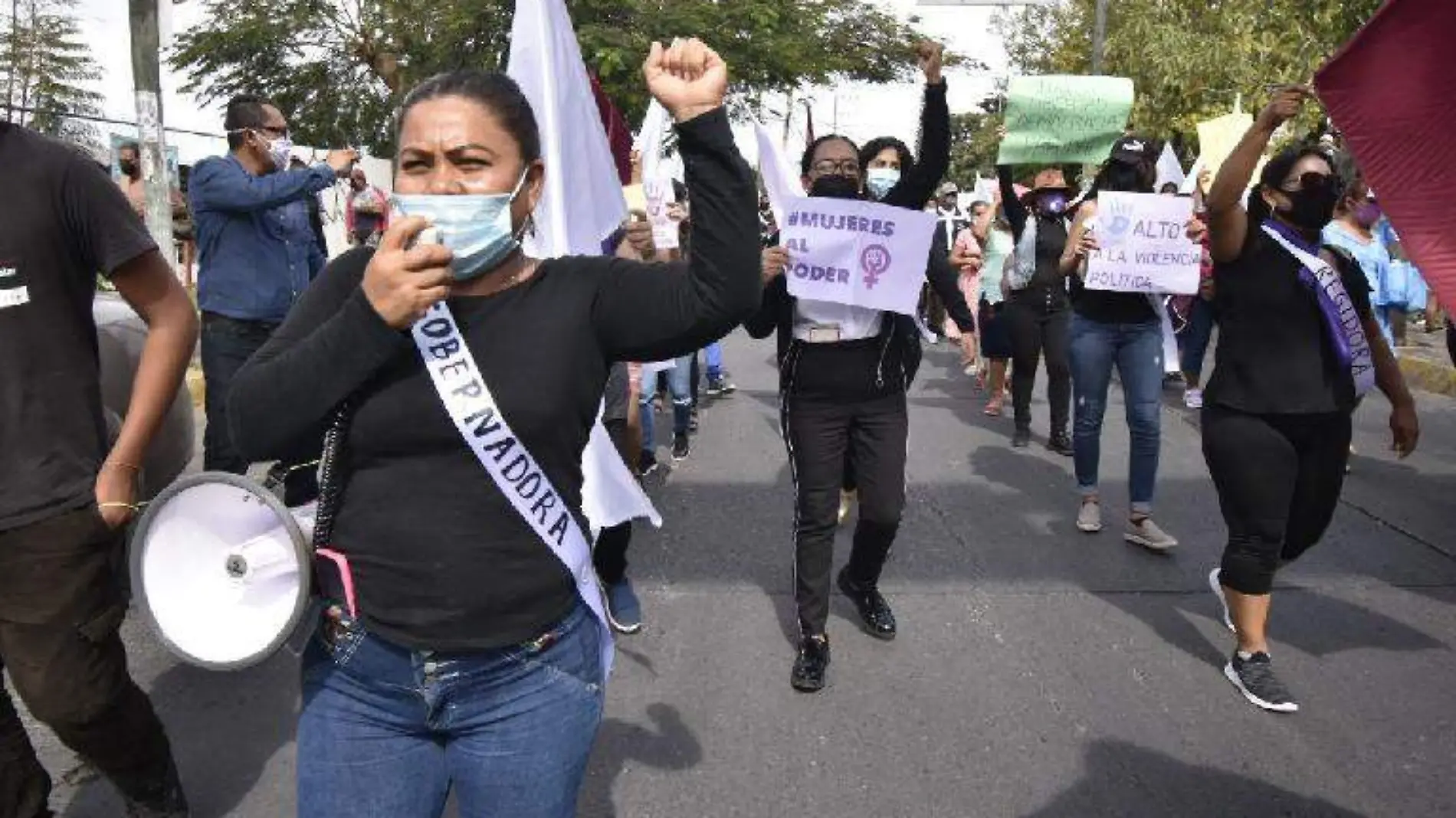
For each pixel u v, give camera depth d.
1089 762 3.38
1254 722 3.63
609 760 3.38
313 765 1.82
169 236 8.40
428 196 1.69
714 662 4.09
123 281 2.56
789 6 23.53
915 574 5.04
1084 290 5.45
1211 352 11.91
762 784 3.24
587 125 3.29
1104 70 15.79
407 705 1.81
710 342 1.83
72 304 2.49
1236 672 3.86
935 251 4.43
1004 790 3.22
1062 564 5.17
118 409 4.32
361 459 1.76
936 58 3.89
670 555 5.30
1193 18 14.66
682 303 1.78
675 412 7.14
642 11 20.62
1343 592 4.79
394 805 1.82
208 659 1.84
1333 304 3.61
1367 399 9.38
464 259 1.71
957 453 7.53
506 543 1.77
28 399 2.43
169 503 1.87
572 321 1.79
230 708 3.69
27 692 2.52
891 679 3.95
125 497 2.54
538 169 1.84
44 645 2.49
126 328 4.54
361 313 1.61
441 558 1.75
